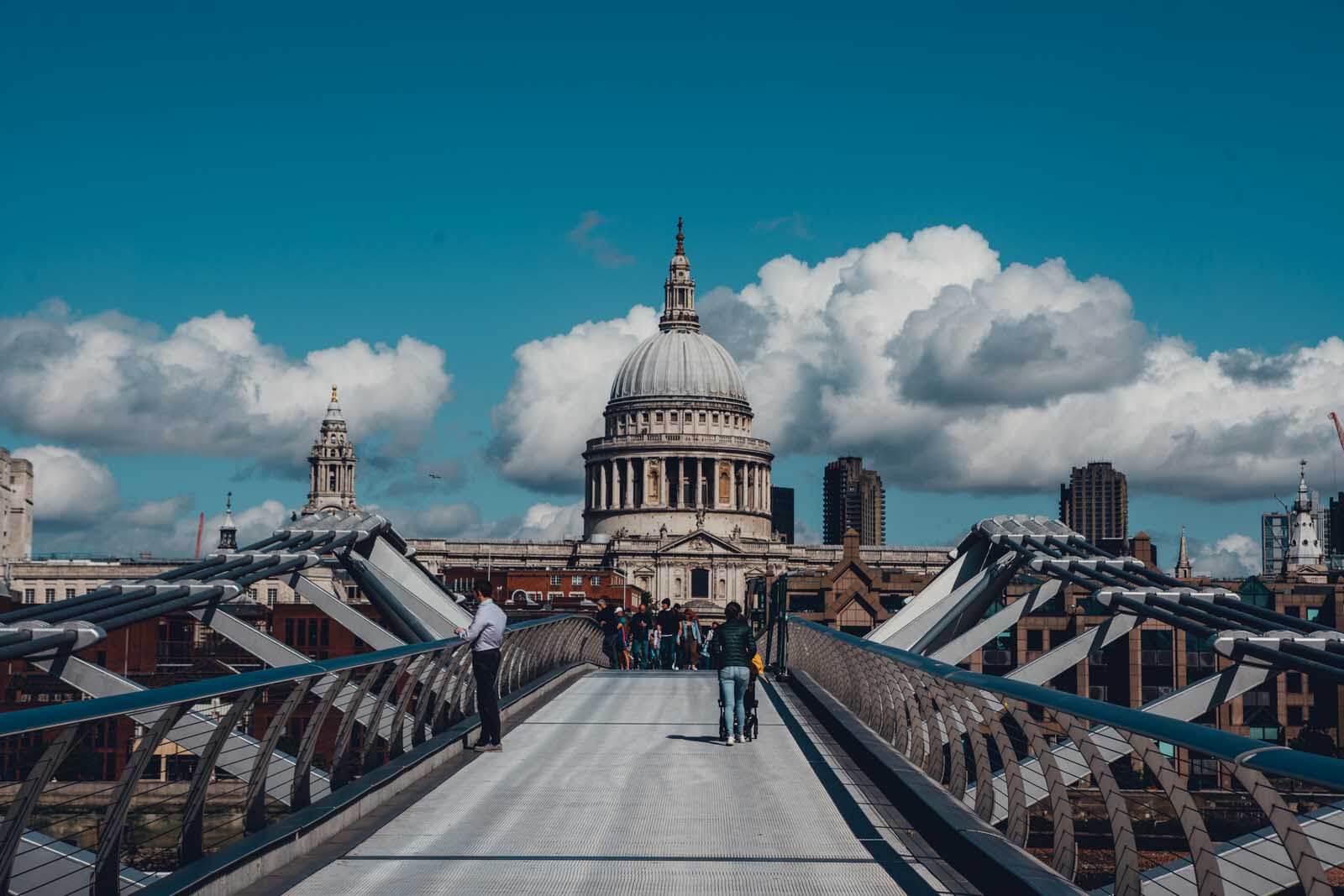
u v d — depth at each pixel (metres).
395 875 16.31
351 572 44.06
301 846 17.09
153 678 92.44
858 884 15.83
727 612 28.89
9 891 11.38
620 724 32.53
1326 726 107.81
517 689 37.00
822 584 166.50
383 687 22.11
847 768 24.95
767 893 15.45
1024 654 117.56
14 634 21.25
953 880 16.00
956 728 19.19
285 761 23.97
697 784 23.08
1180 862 16.34
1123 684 112.50
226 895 14.70
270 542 39.97
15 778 11.73
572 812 20.48
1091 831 23.52
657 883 15.95
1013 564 45.66
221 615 34.28
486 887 15.73
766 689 43.16
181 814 15.68
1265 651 26.78
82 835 14.61
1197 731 10.74
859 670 30.58
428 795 22.00
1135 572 38.66
